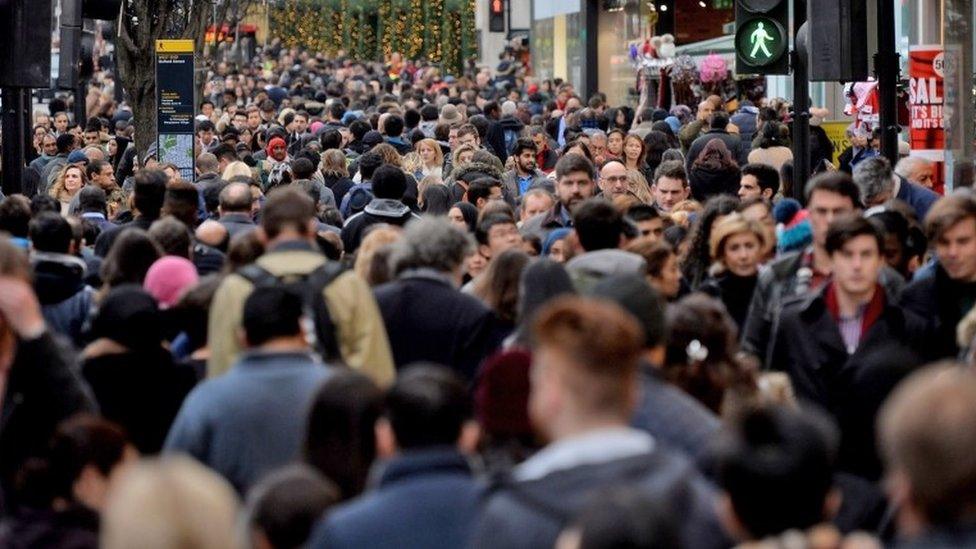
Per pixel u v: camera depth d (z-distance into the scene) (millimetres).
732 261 19406
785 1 27203
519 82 98312
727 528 9812
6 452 14469
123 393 15867
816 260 18344
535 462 10016
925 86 31609
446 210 32031
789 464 9320
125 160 46219
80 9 34688
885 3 25516
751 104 58656
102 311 16016
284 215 16094
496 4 121125
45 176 40625
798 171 27516
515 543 9523
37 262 18875
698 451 12273
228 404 13789
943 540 7711
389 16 133000
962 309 17672
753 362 15711
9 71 26078
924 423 7742
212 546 7973
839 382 15719
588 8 90188
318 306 15789
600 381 9820
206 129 51469
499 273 18000
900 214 20266
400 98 73688
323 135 44219
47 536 11859
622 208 22500
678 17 79812
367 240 19828
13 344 14297
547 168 45906
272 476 11234
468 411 10961
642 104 65188
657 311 13094
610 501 8078
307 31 145000
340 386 12422
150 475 8102
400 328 17047
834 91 55312
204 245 22203
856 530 12883
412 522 10586
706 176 33188
